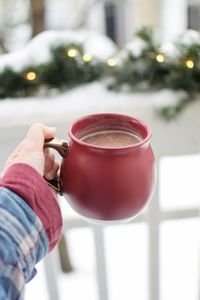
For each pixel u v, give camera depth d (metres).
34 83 0.85
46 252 0.53
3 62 0.86
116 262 1.23
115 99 0.83
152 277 0.99
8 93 0.85
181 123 0.82
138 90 0.86
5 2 1.22
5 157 0.82
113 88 0.86
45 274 0.93
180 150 0.85
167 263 1.18
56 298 0.97
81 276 1.30
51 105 0.83
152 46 0.85
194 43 0.84
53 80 0.86
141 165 0.51
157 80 0.85
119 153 0.49
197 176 1.23
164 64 0.85
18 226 0.49
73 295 1.27
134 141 0.53
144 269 1.20
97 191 0.50
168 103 0.81
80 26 1.31
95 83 0.89
